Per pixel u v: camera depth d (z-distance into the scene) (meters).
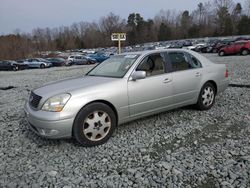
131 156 3.74
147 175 3.22
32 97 4.31
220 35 81.94
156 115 5.49
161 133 4.55
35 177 3.28
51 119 3.75
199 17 95.06
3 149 4.17
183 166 3.39
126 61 4.84
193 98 5.43
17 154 3.97
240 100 6.50
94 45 97.75
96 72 5.14
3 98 8.88
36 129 4.04
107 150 3.96
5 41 57.69
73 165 3.55
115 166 3.48
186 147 3.97
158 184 3.03
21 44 58.91
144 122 5.12
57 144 4.24
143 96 4.54
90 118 4.04
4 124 5.48
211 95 5.81
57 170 3.43
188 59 5.45
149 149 3.95
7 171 3.46
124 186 3.02
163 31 93.94
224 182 3.00
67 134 3.88
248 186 2.91
